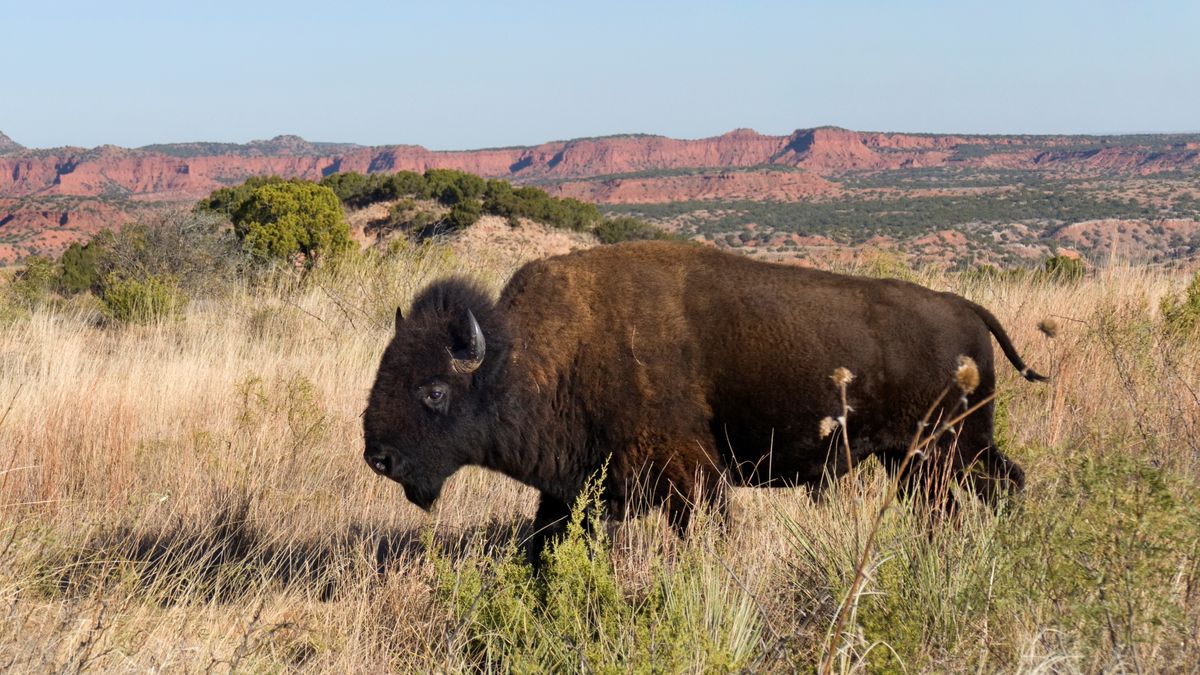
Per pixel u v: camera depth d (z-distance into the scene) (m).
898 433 7.05
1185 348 10.99
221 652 5.79
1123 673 4.50
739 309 6.96
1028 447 7.48
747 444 7.07
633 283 7.18
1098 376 10.04
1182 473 7.20
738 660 5.19
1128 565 4.86
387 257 20.19
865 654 4.78
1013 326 11.91
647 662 4.99
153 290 20.39
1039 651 4.89
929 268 15.59
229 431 10.38
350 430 10.64
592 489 7.06
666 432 6.93
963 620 5.24
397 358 7.07
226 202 49.50
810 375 6.86
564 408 7.14
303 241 29.91
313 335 16.39
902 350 6.92
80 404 10.45
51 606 6.21
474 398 7.13
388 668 5.90
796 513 6.96
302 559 7.94
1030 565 5.36
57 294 27.45
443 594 6.27
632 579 6.35
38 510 8.29
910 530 6.09
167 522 8.11
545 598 6.12
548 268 7.39
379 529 8.59
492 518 8.45
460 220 59.72
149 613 6.30
